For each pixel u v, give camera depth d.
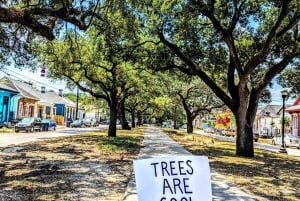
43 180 9.40
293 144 35.59
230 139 42.69
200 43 18.42
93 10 10.98
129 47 18.58
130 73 26.86
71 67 24.72
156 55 19.16
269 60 19.05
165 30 16.98
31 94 48.81
